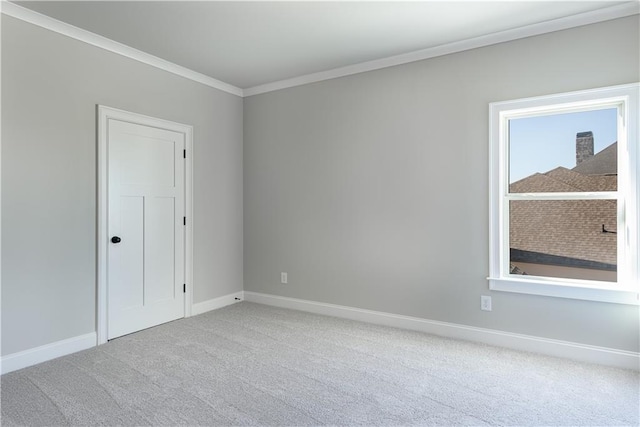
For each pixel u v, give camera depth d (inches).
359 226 146.3
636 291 99.6
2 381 94.7
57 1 98.4
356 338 126.4
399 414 80.6
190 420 78.1
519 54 115.3
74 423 76.8
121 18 107.9
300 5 100.9
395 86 137.4
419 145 133.0
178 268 148.3
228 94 170.9
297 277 162.7
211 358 109.7
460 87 125.0
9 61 100.3
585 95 105.9
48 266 109.0
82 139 116.9
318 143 155.8
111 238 124.7
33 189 105.6
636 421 77.9
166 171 143.3
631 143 100.8
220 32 117.2
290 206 164.1
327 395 88.4
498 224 119.4
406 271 136.3
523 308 116.0
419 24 111.5
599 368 102.3
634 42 100.6
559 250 113.7
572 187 111.9
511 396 87.9
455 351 114.9
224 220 169.2
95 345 119.4
